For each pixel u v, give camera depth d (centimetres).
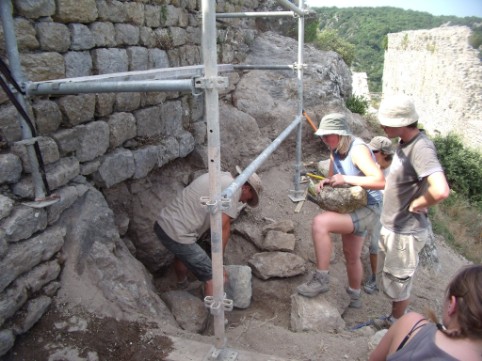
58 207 248
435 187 248
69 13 267
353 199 299
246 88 556
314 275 318
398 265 287
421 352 130
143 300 274
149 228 371
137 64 346
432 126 1917
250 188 326
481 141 1498
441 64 1812
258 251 405
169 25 396
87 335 229
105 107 305
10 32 201
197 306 312
